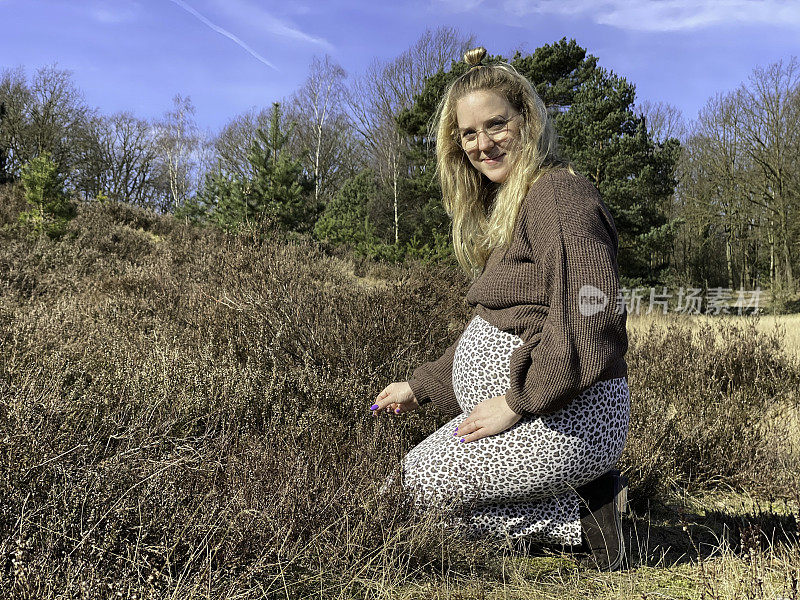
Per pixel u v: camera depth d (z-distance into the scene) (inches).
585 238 69.9
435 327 172.9
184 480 85.2
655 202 1097.4
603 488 85.4
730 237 1305.4
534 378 71.3
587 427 79.2
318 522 83.3
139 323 177.9
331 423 118.3
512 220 76.8
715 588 75.2
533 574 82.1
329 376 132.6
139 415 108.1
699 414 156.4
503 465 81.3
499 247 80.5
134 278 250.4
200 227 569.6
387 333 152.5
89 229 440.8
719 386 184.9
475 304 86.4
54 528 68.2
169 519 75.4
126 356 141.9
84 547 67.1
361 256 636.1
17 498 72.4
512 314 77.5
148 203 2081.7
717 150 1254.9
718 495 126.3
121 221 555.5
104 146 1988.2
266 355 143.6
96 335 160.2
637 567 87.4
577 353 69.1
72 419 101.3
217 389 125.0
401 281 202.5
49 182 406.0
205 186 619.2
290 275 213.0
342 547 80.5
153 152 2090.3
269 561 76.5
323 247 542.3
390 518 84.0
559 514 85.7
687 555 94.1
